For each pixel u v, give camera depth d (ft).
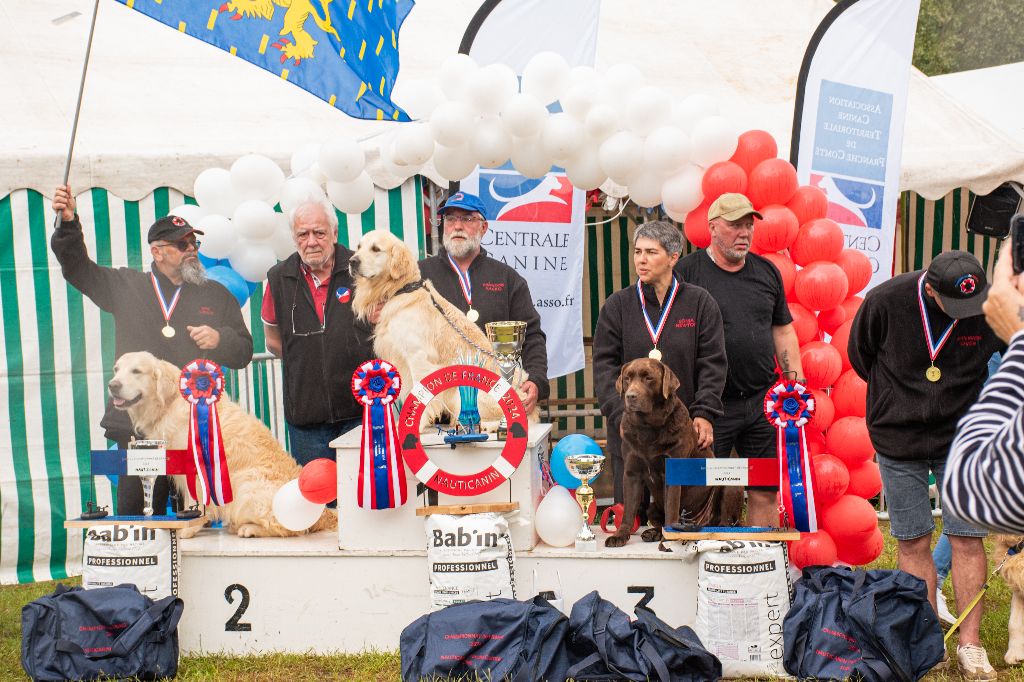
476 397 13.50
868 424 13.43
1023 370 5.31
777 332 15.21
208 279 15.52
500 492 13.17
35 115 20.45
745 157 15.47
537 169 15.55
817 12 28.50
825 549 14.12
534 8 18.34
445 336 14.83
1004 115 28.40
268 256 16.93
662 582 12.89
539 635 11.76
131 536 12.89
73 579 19.33
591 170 15.55
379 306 15.16
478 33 18.24
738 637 12.00
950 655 13.32
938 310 12.55
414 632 12.19
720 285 14.80
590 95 14.96
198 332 14.58
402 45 24.62
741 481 12.44
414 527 13.26
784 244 15.16
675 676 11.66
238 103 22.25
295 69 14.74
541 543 13.56
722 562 12.08
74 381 19.66
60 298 19.42
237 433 14.37
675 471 12.48
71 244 14.67
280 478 14.47
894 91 18.06
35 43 22.86
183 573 13.46
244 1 14.52
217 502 13.55
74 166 19.01
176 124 21.07
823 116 17.76
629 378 12.72
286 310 16.15
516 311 16.11
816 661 11.71
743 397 14.84
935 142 22.81
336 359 16.05
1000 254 5.77
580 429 28.73
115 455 13.29
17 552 19.48
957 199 27.99
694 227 15.69
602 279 28.48
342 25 14.87
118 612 12.34
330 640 13.41
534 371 15.48
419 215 20.66
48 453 19.58
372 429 12.86
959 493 5.17
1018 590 13.01
